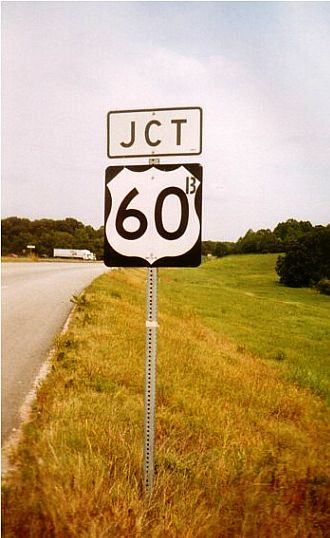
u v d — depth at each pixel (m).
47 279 23.61
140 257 3.29
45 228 96.19
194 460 4.30
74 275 28.11
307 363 15.66
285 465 4.63
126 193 3.31
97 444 4.07
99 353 7.59
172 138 3.29
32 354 7.72
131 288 24.75
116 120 3.34
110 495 3.20
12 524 2.91
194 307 28.00
